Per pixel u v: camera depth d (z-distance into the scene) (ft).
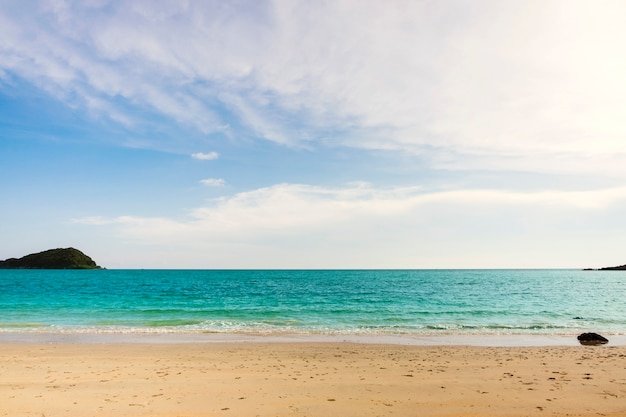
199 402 28.35
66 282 276.82
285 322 86.07
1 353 49.65
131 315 97.91
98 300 141.49
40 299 144.87
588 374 38.60
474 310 113.29
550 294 186.60
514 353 51.42
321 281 323.78
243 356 48.37
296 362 44.75
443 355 49.75
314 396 30.19
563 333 73.56
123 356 47.78
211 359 46.26
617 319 95.55
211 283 278.87
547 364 43.88
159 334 68.85
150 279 337.31
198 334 69.15
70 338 63.82
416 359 46.93
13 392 30.58
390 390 32.07
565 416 25.67
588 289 232.53
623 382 35.22
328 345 57.67
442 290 212.43
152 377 36.37
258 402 28.53
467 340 64.64
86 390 31.37
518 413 26.25
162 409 26.53
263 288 222.89
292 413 26.09
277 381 35.06
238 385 33.45
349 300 145.89
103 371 39.04
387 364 43.70
